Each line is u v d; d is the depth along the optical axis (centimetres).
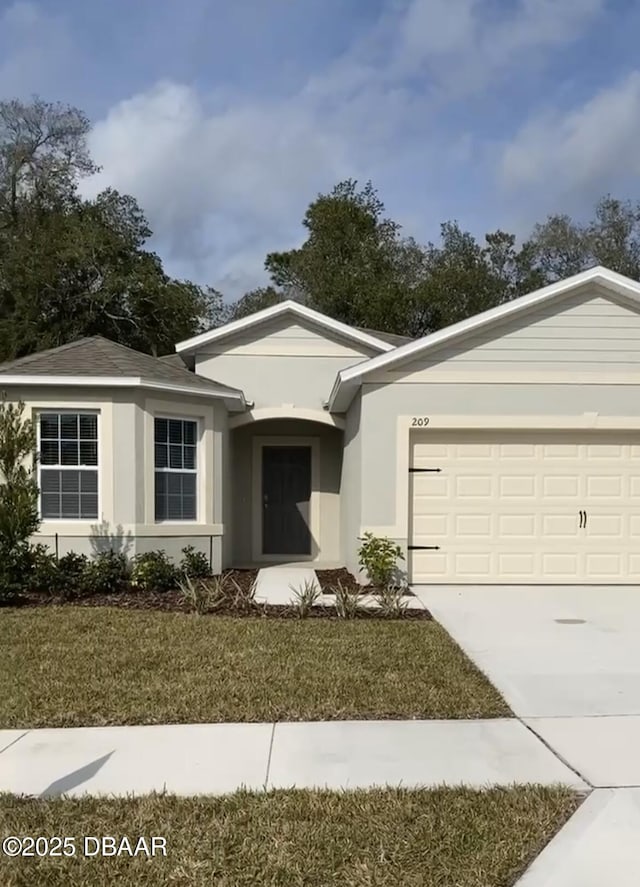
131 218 3650
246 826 370
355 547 1220
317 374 1492
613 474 1151
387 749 476
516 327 1140
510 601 1014
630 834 367
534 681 631
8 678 617
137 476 1152
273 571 1339
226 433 1384
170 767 446
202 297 3834
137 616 873
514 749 477
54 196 3628
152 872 333
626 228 3881
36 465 1078
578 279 1110
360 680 615
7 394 1122
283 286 4472
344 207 3769
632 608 968
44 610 911
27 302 3228
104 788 416
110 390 1143
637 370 1140
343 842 355
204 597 946
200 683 604
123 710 543
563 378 1139
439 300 3362
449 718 536
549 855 347
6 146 3616
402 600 995
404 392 1138
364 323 3362
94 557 1135
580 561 1149
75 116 3694
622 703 573
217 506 1291
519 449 1152
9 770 442
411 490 1146
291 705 554
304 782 424
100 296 3228
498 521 1151
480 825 371
